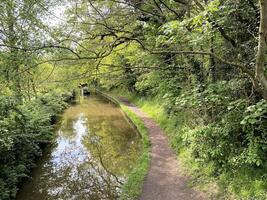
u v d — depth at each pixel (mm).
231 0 7309
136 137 17906
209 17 6523
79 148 16766
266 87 4902
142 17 12492
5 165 10602
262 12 4359
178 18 10836
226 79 9164
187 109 11664
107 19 10773
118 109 30719
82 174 12742
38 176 12570
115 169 12789
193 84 10320
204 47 9086
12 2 8117
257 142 7012
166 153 12297
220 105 8539
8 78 7230
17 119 12078
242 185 7238
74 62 8766
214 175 8594
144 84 19031
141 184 9414
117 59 14594
